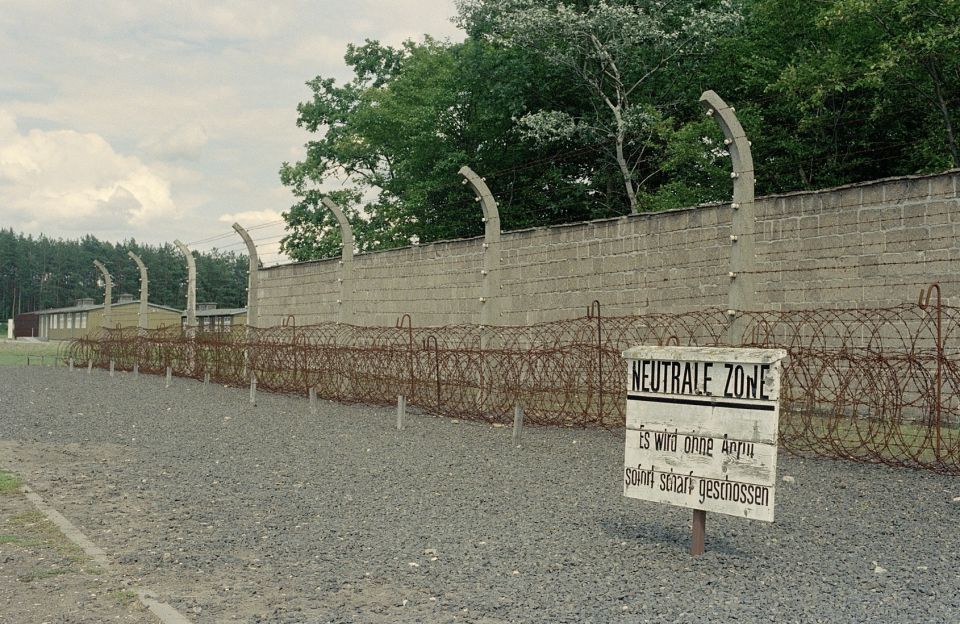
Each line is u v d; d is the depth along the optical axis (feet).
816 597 18.37
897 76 74.49
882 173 87.35
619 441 41.73
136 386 80.94
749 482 20.76
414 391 56.13
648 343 52.60
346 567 20.83
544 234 60.23
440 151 116.88
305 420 52.13
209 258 452.76
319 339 74.84
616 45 91.20
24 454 38.83
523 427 47.09
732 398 21.17
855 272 43.47
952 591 18.74
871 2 69.72
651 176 101.35
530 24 91.81
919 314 40.86
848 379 35.29
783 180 88.84
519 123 99.19
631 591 18.80
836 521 25.49
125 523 25.48
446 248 68.95
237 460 37.11
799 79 77.20
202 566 20.97
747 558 21.53
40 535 23.80
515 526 24.94
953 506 27.35
